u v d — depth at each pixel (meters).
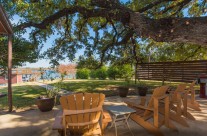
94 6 7.42
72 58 10.70
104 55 11.18
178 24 4.39
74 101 2.53
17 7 6.77
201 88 6.84
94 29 10.38
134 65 13.11
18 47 7.34
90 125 2.64
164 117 3.60
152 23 4.96
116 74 15.86
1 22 4.26
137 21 5.44
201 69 8.91
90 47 11.01
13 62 7.51
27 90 9.23
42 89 9.52
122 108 3.35
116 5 6.43
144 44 12.47
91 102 2.56
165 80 10.89
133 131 3.49
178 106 3.94
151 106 3.38
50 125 3.90
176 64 10.27
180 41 4.65
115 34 9.99
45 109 4.96
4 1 6.46
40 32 9.30
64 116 2.40
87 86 10.38
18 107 5.62
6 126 3.85
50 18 7.66
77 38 10.59
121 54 11.77
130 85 10.65
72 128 2.62
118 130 3.53
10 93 5.15
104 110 3.25
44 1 7.17
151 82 12.48
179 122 3.82
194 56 12.02
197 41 4.23
